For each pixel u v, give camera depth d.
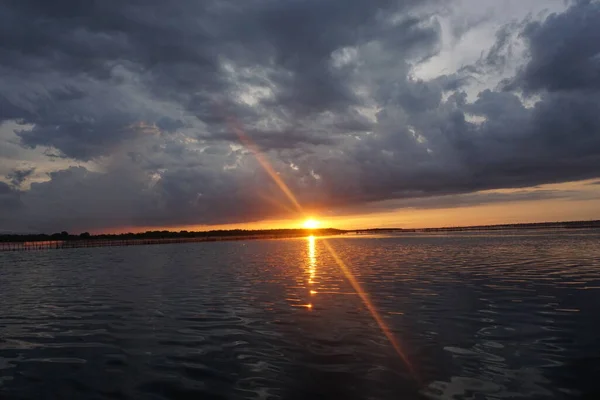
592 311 16.81
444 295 21.16
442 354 11.66
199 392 9.41
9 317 18.02
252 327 15.23
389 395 8.98
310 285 26.08
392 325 15.08
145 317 17.48
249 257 58.16
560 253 47.94
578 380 9.70
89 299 22.67
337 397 8.94
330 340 13.27
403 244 91.06
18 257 75.44
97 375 10.63
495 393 9.03
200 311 18.48
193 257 61.62
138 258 62.34
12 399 9.28
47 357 12.18
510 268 32.97
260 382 9.88
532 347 12.20
